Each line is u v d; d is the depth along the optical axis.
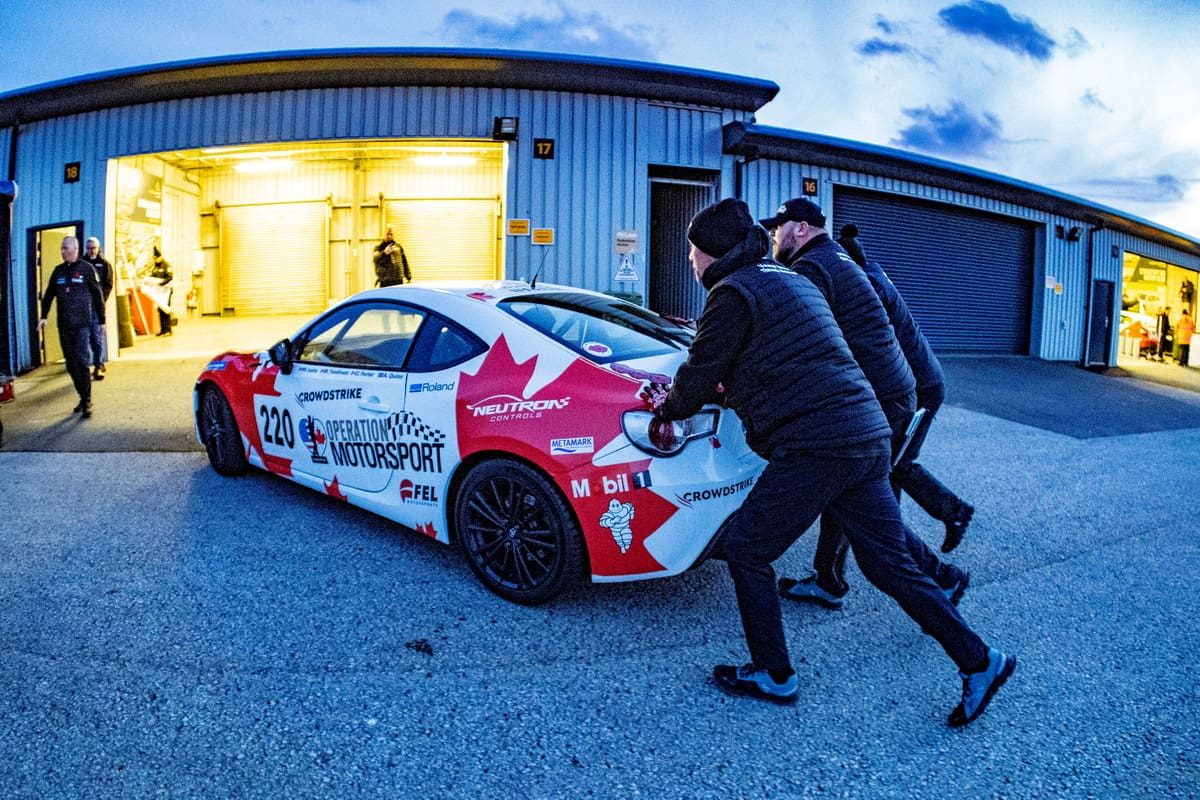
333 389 3.76
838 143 10.31
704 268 2.37
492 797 1.88
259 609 2.92
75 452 5.38
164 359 9.43
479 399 3.05
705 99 9.76
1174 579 3.53
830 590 3.11
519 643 2.71
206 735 2.10
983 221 13.20
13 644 2.60
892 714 2.31
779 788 1.94
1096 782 1.99
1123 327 20.53
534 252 9.38
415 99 9.27
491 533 3.13
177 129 9.77
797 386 2.17
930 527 4.25
